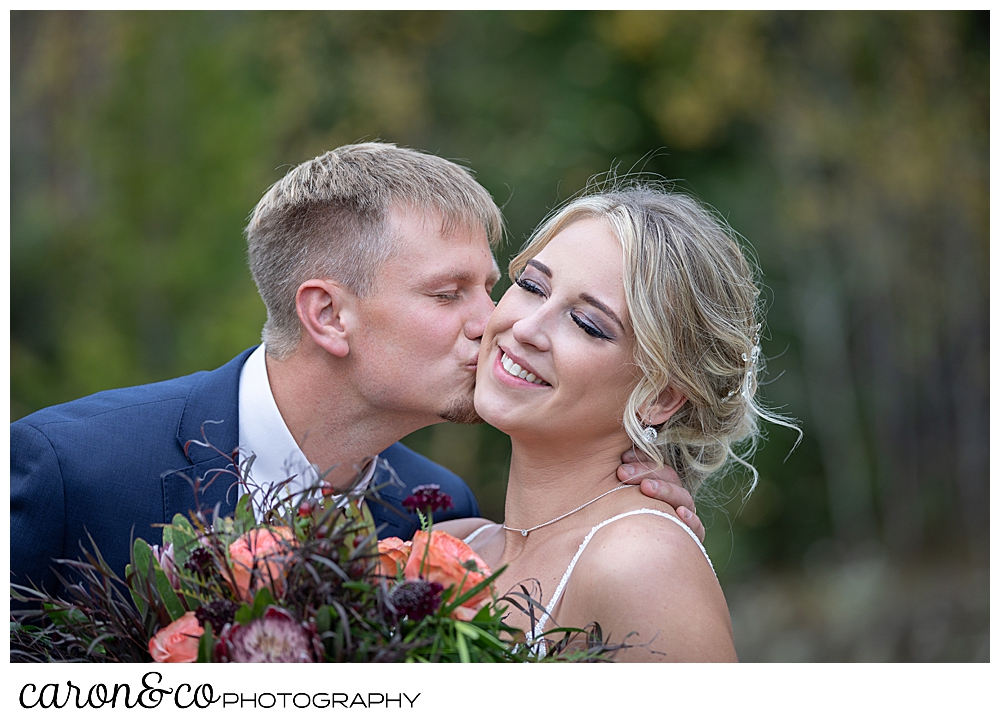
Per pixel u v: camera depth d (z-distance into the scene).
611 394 1.89
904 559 8.82
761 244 8.84
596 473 1.95
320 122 7.94
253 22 7.62
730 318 1.95
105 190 7.01
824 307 8.95
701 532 1.91
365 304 2.21
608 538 1.78
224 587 1.42
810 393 8.98
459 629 1.38
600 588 1.70
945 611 7.94
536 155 8.29
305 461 2.28
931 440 9.07
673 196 2.01
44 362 7.09
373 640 1.38
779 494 9.02
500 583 1.94
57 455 2.10
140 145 6.95
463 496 2.75
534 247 2.07
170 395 2.29
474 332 2.24
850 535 8.88
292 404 2.28
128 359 6.76
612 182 2.20
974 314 8.98
